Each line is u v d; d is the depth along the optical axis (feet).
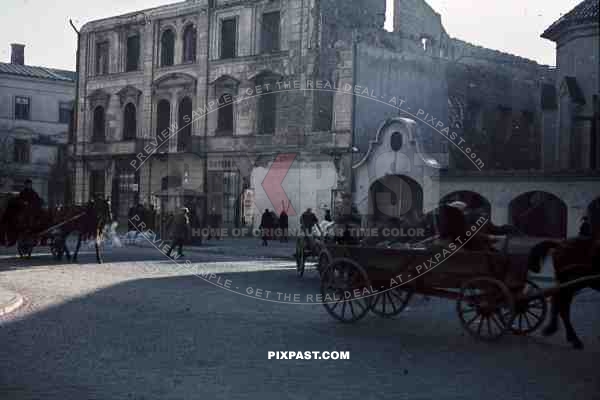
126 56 161.07
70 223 76.54
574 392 25.63
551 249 36.32
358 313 43.78
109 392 24.64
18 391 24.47
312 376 27.50
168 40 153.89
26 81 225.56
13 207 73.41
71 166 171.12
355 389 25.61
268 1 136.36
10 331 35.14
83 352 30.91
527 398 24.80
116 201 160.15
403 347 33.35
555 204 126.72
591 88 122.93
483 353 32.35
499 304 34.68
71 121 175.11
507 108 152.05
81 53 169.27
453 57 141.38
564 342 35.40
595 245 34.63
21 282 55.47
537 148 157.69
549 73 162.09
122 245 108.88
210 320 40.11
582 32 123.54
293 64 132.05
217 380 26.61
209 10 145.07
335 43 128.06
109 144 161.58
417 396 24.81
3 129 220.84
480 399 24.57
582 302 51.19
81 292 50.37
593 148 120.67
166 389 25.20
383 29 130.00
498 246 60.13
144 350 31.60
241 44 140.87
